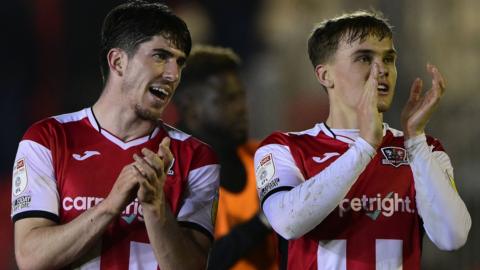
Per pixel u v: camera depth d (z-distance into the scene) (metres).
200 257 12.21
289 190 12.39
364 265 12.41
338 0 34.47
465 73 30.78
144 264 12.16
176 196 12.43
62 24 37.94
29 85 37.53
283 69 34.34
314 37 13.21
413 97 12.28
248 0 38.31
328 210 11.87
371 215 12.52
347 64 12.71
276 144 13.00
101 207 11.50
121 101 12.41
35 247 11.71
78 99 37.62
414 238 12.63
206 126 16.38
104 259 12.10
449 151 28.34
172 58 12.18
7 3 37.62
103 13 38.09
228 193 16.14
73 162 12.34
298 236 12.06
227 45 38.62
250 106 32.72
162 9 12.35
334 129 13.00
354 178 11.82
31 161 12.34
